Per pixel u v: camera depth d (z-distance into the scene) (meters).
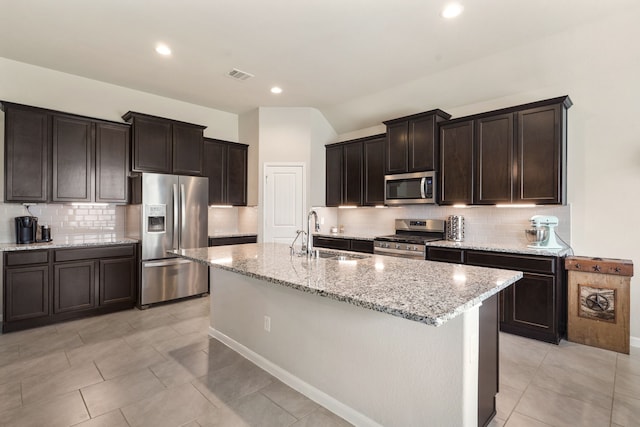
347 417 1.94
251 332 2.69
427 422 1.61
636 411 2.00
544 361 2.66
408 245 4.02
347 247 4.77
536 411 2.00
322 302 2.10
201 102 4.94
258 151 5.14
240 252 2.83
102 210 4.24
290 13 2.71
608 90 3.12
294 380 2.27
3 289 3.19
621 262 2.84
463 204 3.79
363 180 4.93
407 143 4.25
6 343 2.97
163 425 1.87
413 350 1.66
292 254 2.72
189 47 3.30
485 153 3.63
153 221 4.09
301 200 5.13
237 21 2.83
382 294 1.49
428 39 3.09
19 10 2.68
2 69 3.55
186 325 3.47
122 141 4.09
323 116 5.43
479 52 3.34
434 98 4.21
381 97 4.55
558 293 3.02
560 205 3.26
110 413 1.97
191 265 4.40
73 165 3.73
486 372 1.79
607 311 2.88
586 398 2.14
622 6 2.57
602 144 3.16
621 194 3.08
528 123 3.33
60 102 3.88
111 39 3.15
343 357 1.97
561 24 2.82
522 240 3.67
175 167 4.39
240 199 5.29
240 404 2.08
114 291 3.86
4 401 2.08
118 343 3.00
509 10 2.63
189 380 2.37
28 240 3.53
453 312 1.26
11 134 3.37
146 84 4.25
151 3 2.59
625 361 2.66
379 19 2.78
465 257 3.54
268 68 3.76
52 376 2.40
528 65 3.36
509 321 3.25
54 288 3.46
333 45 3.23
